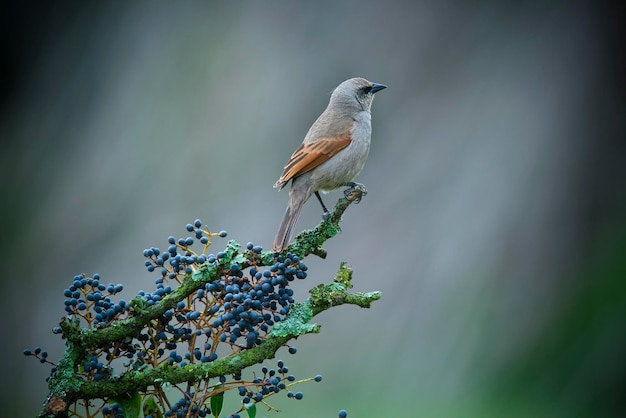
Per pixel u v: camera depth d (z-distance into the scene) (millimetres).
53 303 14688
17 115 16656
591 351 12789
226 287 4070
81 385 4000
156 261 4199
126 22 15914
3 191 15719
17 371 14609
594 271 13547
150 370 4016
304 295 13070
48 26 16734
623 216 13711
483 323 12852
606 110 14289
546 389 12633
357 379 12609
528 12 14570
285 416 11977
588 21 14430
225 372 3986
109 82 15922
